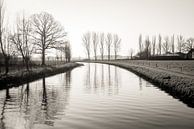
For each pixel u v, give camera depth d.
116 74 47.41
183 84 22.64
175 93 22.92
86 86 28.84
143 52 127.69
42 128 11.94
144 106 17.09
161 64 65.75
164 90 25.17
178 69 44.44
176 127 12.05
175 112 15.27
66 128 11.92
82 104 17.89
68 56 95.50
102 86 28.86
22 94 22.44
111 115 14.48
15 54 39.03
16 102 18.58
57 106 17.19
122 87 27.81
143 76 41.16
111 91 24.66
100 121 13.17
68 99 20.02
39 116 14.28
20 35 38.88
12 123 12.82
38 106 17.12
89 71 56.75
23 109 16.14
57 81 34.34
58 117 14.07
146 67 54.66
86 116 14.28
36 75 38.72
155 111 15.56
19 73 33.44
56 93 23.28
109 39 142.88
